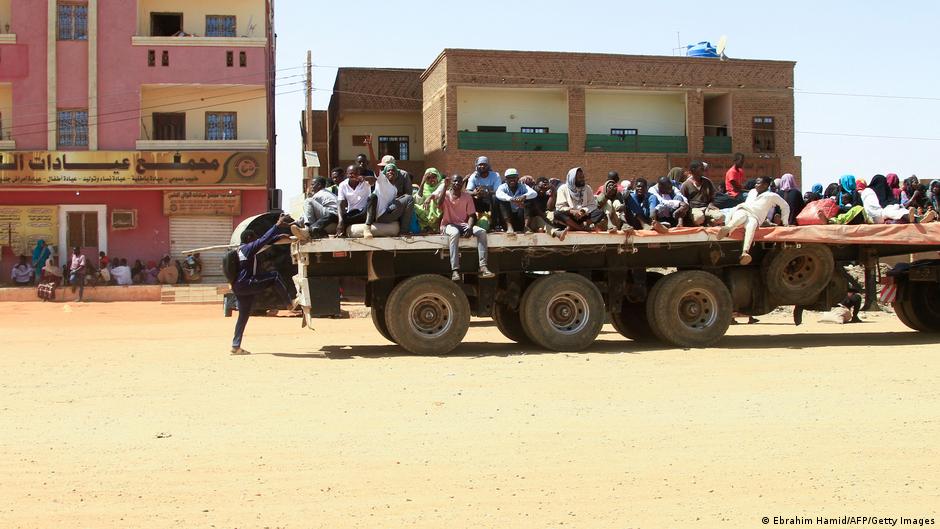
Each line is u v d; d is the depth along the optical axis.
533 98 42.56
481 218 14.13
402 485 6.60
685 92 42.78
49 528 5.68
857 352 13.56
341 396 9.98
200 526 5.73
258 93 36.44
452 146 40.34
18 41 34.75
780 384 10.62
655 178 42.16
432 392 10.20
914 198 15.98
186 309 27.94
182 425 8.55
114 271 33.84
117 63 35.25
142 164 34.81
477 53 40.72
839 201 15.89
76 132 35.09
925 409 9.13
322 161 49.69
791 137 43.50
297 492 6.44
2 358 13.58
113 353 14.21
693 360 12.68
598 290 14.24
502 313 15.91
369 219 13.44
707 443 7.79
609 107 43.19
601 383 10.74
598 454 7.44
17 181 34.16
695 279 14.40
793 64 43.47
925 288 16.88
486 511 6.04
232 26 36.78
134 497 6.32
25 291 31.78
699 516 5.96
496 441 7.86
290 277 17.25
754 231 14.31
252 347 15.33
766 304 15.20
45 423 8.67
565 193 14.31
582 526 5.77
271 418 8.84
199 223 35.84
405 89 45.41
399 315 13.55
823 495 6.39
